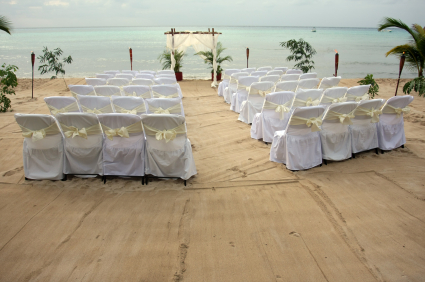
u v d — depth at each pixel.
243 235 2.88
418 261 2.53
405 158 4.72
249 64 18.55
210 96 10.20
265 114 5.48
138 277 2.35
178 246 2.72
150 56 22.97
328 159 4.48
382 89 10.64
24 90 10.88
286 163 4.31
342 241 2.79
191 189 3.78
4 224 3.05
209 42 11.85
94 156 3.93
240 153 5.04
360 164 4.52
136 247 2.71
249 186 3.86
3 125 6.50
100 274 2.39
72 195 3.63
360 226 3.01
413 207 3.35
